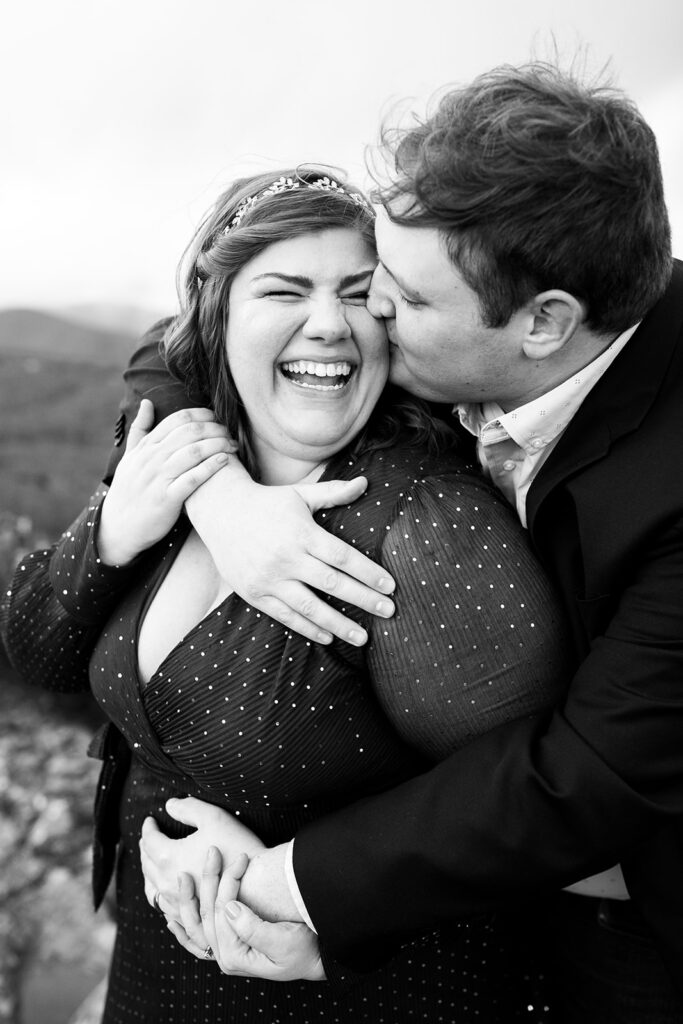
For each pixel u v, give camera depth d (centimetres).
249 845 131
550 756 115
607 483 119
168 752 133
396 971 133
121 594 140
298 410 127
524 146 106
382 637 119
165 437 135
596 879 148
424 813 119
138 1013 147
